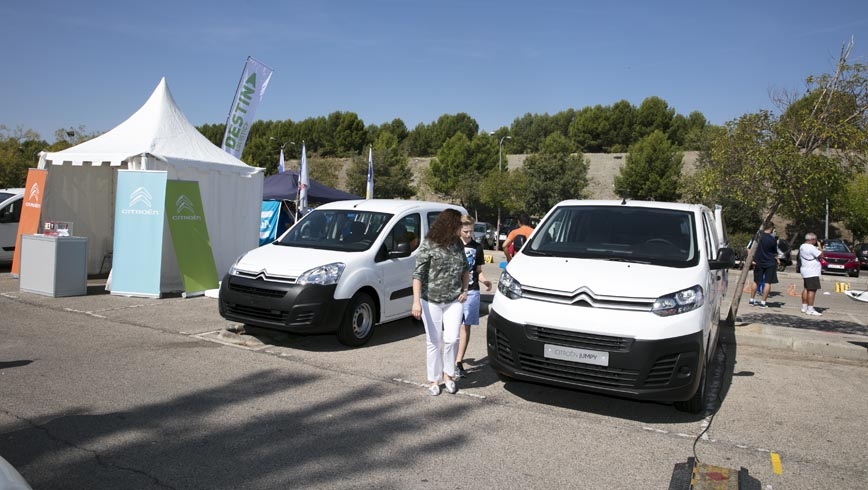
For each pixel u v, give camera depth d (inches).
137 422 185.3
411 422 194.7
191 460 160.6
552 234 249.3
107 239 509.7
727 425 202.7
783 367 283.6
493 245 1512.1
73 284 394.0
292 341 299.0
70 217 479.2
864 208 1530.5
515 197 1866.4
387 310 307.3
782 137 327.3
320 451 169.3
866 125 324.5
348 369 253.3
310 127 4148.6
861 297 278.4
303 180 742.5
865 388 250.7
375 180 2121.1
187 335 299.7
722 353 310.8
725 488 147.5
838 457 177.5
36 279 393.4
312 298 269.9
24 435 172.2
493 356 211.3
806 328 403.9
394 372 251.6
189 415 192.9
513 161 3186.5
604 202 263.0
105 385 218.5
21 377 223.6
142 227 400.8
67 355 255.3
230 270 293.7
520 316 202.4
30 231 448.5
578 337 193.3
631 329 188.5
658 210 251.4
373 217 323.6
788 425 203.8
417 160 3437.5
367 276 291.0
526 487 152.4
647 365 186.7
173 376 232.8
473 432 188.2
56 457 159.2
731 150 346.6
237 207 486.3
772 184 336.2
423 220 342.0
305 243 317.1
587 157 3068.4
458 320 221.8
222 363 253.9
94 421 184.9
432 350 222.2
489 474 159.0
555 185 1809.8
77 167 478.0
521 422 199.2
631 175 2151.8
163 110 473.4
